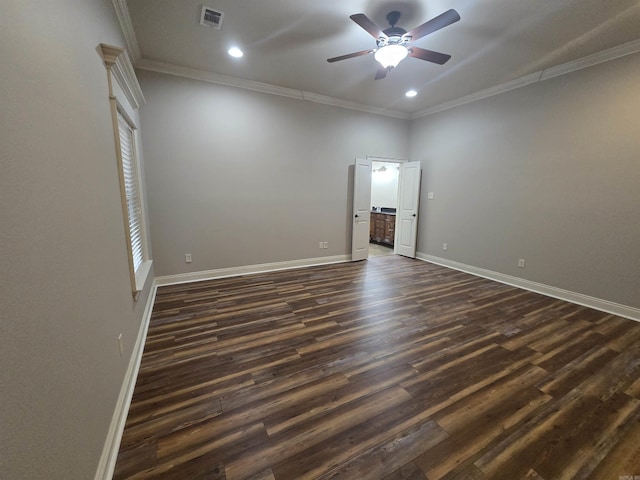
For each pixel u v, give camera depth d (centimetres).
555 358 225
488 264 437
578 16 245
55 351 91
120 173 196
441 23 206
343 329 270
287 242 471
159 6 236
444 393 186
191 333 260
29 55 86
